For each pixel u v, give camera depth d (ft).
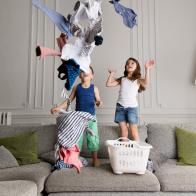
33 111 8.89
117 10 3.33
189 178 4.80
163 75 8.87
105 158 6.70
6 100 9.04
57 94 8.94
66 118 4.41
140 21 9.18
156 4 9.25
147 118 8.66
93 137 6.07
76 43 2.92
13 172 5.17
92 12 2.96
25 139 6.63
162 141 6.78
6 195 3.51
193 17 9.07
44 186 4.82
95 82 8.90
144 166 4.90
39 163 6.23
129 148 4.88
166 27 9.10
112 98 8.80
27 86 9.07
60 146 4.51
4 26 9.42
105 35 9.14
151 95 8.77
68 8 9.28
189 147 6.21
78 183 4.73
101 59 9.02
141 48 9.03
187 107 8.68
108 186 4.71
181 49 8.95
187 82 8.80
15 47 9.30
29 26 9.39
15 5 9.47
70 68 2.81
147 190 4.72
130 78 7.04
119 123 6.84
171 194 4.77
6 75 9.17
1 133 7.14
